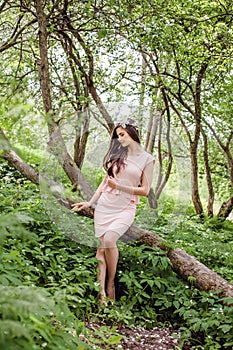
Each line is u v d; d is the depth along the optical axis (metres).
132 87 9.95
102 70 10.01
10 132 3.88
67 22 7.80
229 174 12.55
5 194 6.04
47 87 6.50
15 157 5.85
